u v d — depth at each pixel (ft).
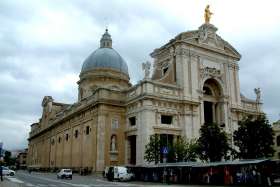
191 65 184.96
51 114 302.04
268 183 105.09
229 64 203.31
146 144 157.48
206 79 190.60
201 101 183.32
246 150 137.49
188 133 173.27
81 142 210.18
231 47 207.10
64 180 142.51
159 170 138.62
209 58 194.70
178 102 175.83
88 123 201.67
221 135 145.48
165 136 168.66
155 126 166.40
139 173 147.54
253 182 108.17
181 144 148.25
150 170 142.72
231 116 194.39
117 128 184.34
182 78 180.24
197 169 126.11
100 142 177.47
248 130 137.69
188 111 177.17
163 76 186.50
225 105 192.75
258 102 213.87
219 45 201.05
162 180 136.05
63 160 243.40
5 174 187.11
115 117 185.26
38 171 289.33
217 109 196.24
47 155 292.20
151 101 168.55
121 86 247.91
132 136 182.50
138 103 174.70
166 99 172.04
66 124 247.09
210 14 204.54
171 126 171.63
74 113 223.30
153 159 147.64
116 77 248.11
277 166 109.60
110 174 146.10
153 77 201.77
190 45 187.42
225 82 197.88
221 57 200.44
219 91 197.57
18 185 103.50
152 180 140.56
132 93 182.39
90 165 188.34
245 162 107.55
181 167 129.59
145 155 155.53
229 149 148.15
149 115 166.09
